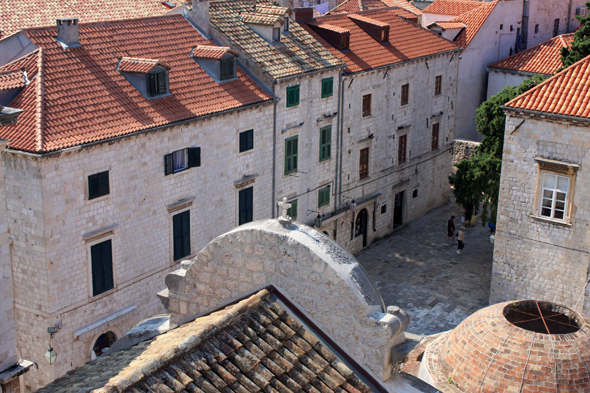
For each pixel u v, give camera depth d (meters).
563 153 32.62
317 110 42.31
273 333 12.70
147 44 36.25
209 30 39.81
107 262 31.19
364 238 49.25
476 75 61.53
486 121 44.78
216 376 11.73
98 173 29.86
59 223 28.73
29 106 29.28
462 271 45.81
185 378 11.46
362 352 12.57
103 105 31.28
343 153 45.34
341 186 45.81
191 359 11.81
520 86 43.78
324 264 12.56
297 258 12.84
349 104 44.81
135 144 31.28
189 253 35.53
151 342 13.98
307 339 12.76
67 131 28.88
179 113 33.44
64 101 30.12
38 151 27.03
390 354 12.49
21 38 32.31
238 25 41.41
